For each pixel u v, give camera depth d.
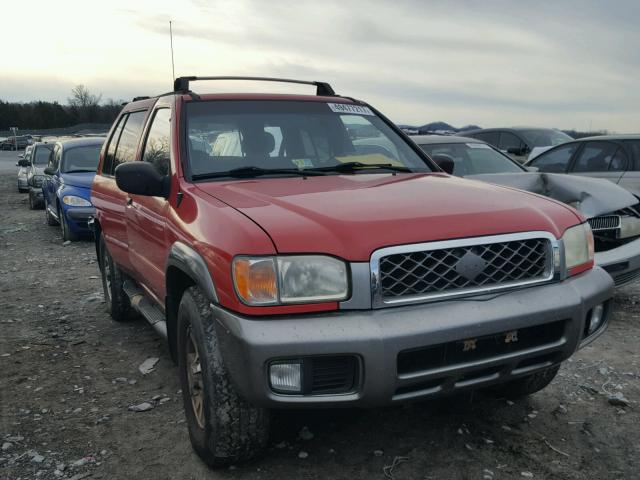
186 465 3.03
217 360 2.75
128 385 4.09
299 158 3.78
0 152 61.03
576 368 4.19
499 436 3.25
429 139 7.59
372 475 2.90
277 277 2.51
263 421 2.79
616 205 5.30
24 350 4.85
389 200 2.93
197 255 2.85
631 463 2.97
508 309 2.66
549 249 2.86
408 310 2.55
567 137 12.62
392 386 2.50
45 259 9.13
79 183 10.66
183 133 3.65
